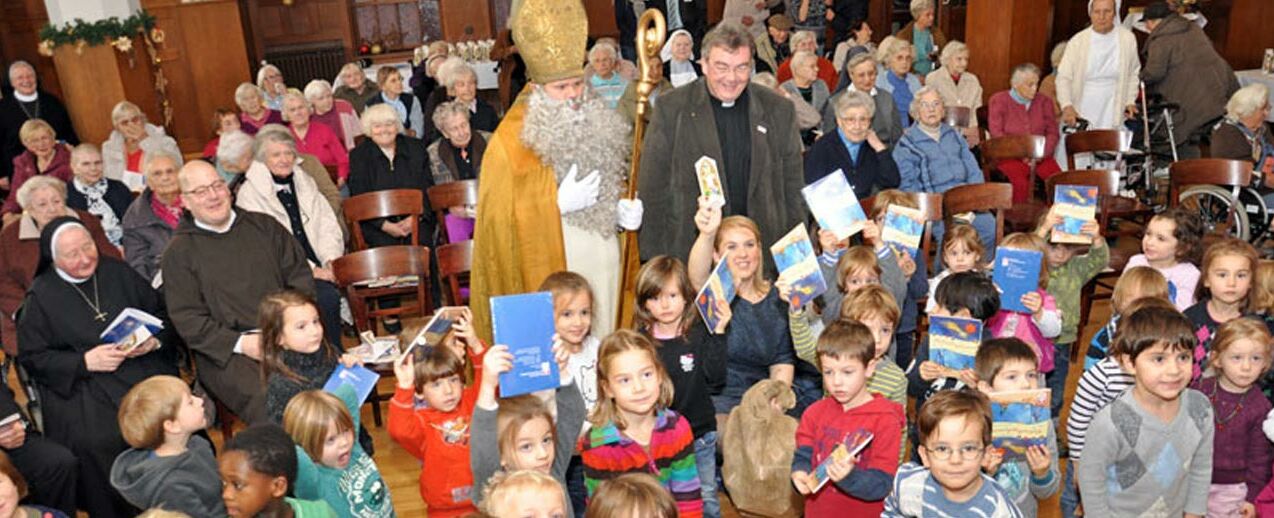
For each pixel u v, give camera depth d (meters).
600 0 13.63
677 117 3.90
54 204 4.70
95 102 9.58
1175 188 5.82
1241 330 2.95
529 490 2.33
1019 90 7.01
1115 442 2.80
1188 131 7.29
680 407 3.30
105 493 3.81
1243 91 6.13
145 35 9.89
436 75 8.95
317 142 7.24
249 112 8.23
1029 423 2.76
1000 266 3.57
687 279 3.36
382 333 5.96
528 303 2.65
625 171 4.07
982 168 6.61
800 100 7.29
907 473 2.66
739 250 3.54
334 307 4.87
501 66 10.77
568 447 2.91
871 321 3.29
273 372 3.47
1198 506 2.88
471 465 2.72
